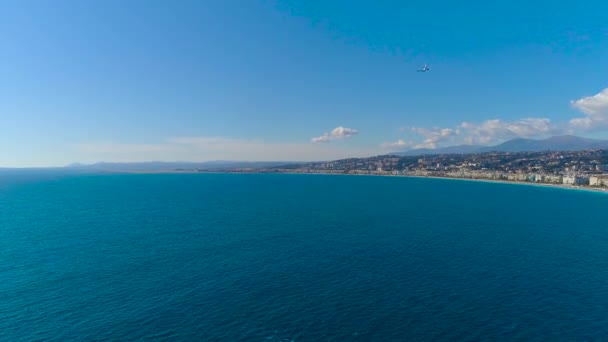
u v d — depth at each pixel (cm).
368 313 6819
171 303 7200
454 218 17838
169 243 12181
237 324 6388
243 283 8281
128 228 15062
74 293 7688
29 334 6050
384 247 11631
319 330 6212
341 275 8838
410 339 5956
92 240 12700
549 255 10756
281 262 9900
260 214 19212
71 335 6022
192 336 6000
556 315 6781
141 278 8594
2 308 6981
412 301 7344
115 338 5934
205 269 9275
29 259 10206
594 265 9750
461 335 6084
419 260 10131
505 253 10950
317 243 12175
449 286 8144
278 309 6956
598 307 7112
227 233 13900
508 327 6341
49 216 18712
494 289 7988
